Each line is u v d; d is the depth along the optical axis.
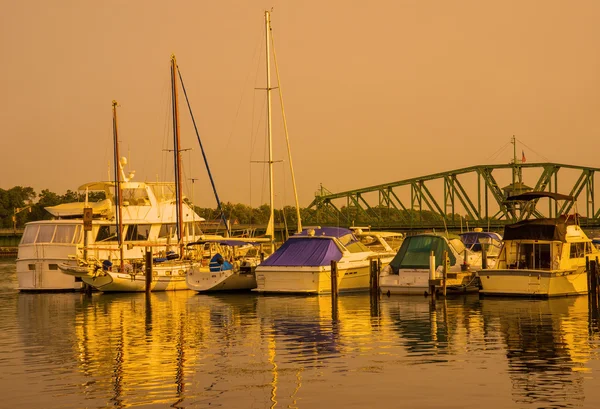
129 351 43.06
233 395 33.28
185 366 38.81
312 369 37.72
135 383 35.47
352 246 72.44
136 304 65.50
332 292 63.69
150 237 81.50
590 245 66.94
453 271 67.88
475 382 34.78
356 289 71.00
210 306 62.84
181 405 32.00
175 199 84.12
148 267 72.75
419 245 68.81
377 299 65.38
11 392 34.09
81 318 57.06
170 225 82.81
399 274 67.31
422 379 35.44
